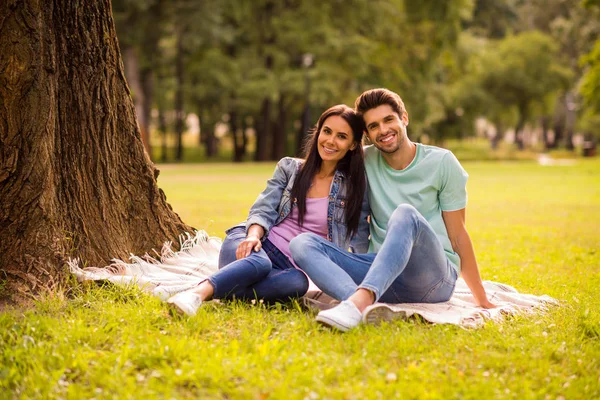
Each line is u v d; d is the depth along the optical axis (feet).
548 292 17.19
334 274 12.78
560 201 50.19
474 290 14.42
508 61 181.57
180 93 137.18
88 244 15.57
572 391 9.91
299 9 125.08
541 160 147.64
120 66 16.67
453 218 14.39
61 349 10.73
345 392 9.36
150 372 10.12
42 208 14.42
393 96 14.33
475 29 189.16
